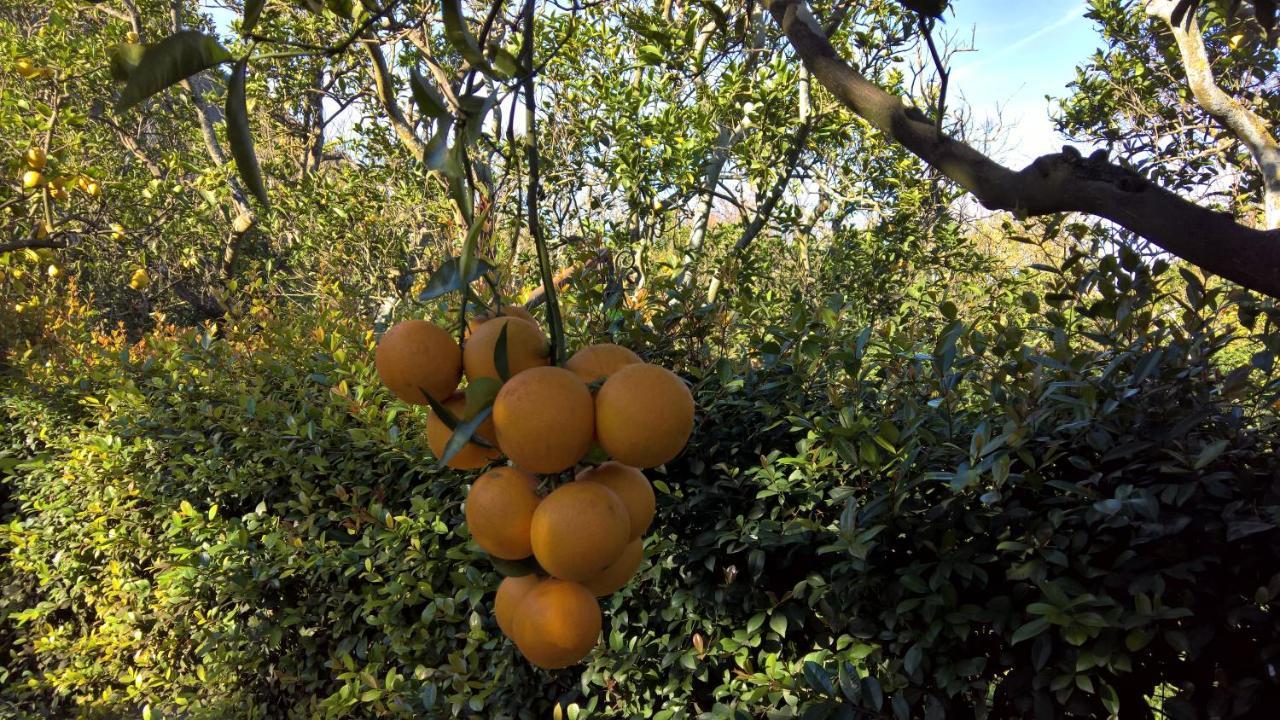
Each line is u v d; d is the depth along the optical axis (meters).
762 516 2.11
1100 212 0.86
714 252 6.11
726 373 2.36
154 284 10.10
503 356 0.68
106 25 8.32
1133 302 1.70
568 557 0.67
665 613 2.23
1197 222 0.79
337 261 6.86
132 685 3.51
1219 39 4.46
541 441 0.64
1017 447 1.56
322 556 2.76
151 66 0.56
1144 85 5.33
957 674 1.67
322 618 2.92
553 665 0.73
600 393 0.67
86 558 4.02
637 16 3.81
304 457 3.10
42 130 5.55
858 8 5.21
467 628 2.64
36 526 4.36
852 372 1.98
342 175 7.11
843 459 1.82
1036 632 1.48
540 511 0.69
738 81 4.89
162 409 3.78
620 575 0.78
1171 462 1.54
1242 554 1.49
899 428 1.93
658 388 0.66
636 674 2.26
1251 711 1.47
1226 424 1.59
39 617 4.16
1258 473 1.52
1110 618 1.46
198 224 9.10
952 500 1.67
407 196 6.43
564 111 5.62
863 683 1.70
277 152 7.94
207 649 3.08
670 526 2.29
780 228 5.19
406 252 6.71
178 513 3.26
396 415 2.80
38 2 7.79
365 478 2.90
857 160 5.66
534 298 3.51
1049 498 1.60
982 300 5.36
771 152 5.05
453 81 4.68
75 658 3.80
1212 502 1.51
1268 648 1.43
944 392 1.78
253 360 3.89
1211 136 4.83
